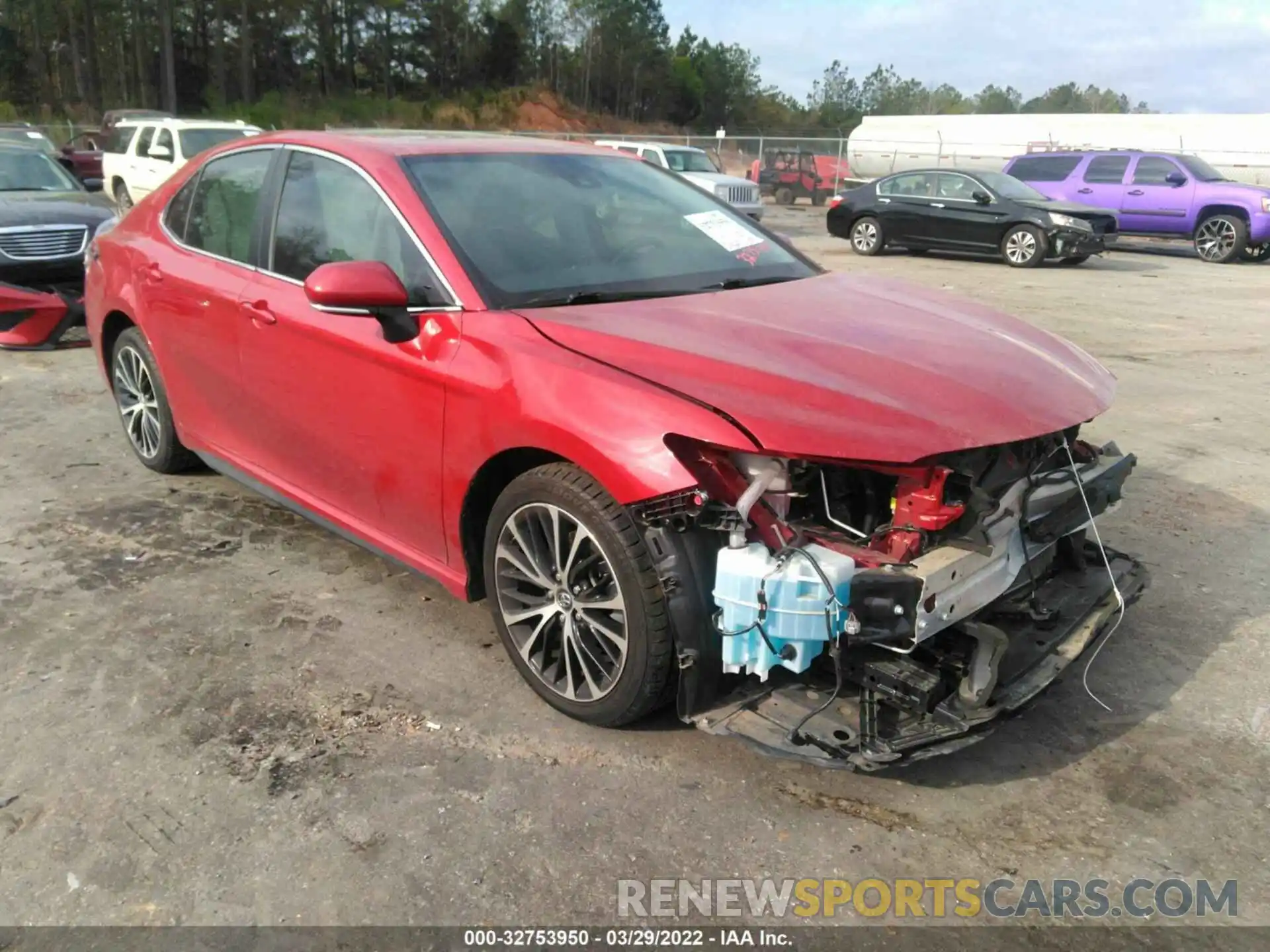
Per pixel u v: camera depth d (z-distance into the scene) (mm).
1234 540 4586
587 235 3605
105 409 6441
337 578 4090
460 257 3266
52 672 3361
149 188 17625
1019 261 15922
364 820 2662
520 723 3096
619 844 2586
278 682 3318
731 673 2717
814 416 2557
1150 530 4695
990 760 2967
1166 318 10789
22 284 8031
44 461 5434
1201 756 2994
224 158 4422
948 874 2512
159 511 4746
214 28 73000
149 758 2912
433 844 2580
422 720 3109
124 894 2412
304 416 3770
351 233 3600
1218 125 22922
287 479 4078
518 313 3127
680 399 2639
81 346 8320
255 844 2578
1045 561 3092
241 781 2816
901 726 2613
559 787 2803
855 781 2848
